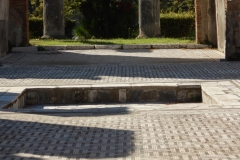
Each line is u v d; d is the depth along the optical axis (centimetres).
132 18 2509
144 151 459
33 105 852
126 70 1132
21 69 1176
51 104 858
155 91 866
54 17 2222
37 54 1596
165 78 970
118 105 812
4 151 468
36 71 1130
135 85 870
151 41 1912
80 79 979
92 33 2502
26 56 1535
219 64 1201
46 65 1271
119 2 2464
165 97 866
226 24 1271
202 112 636
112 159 437
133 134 525
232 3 1262
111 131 541
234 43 1274
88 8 2492
